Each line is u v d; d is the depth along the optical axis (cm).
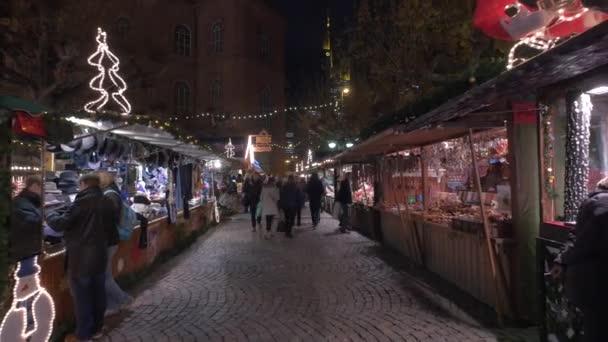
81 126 605
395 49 1180
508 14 397
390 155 1066
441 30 952
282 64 4272
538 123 406
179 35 3616
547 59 280
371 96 1612
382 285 670
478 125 511
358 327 486
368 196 1347
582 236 288
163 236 916
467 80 549
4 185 362
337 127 2414
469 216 621
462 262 618
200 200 1412
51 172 716
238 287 673
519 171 479
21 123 387
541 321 402
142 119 583
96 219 448
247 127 3631
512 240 486
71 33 1462
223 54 3653
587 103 368
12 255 378
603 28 224
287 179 1248
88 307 450
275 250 1012
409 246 832
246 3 3700
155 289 668
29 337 404
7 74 1380
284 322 507
